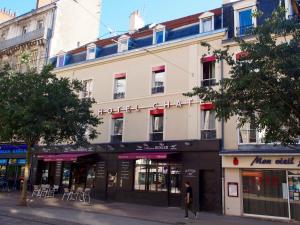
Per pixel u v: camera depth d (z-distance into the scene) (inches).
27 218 514.3
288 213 616.1
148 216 593.0
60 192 960.9
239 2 754.2
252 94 396.5
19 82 661.3
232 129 699.4
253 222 578.9
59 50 1161.4
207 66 779.4
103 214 600.4
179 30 856.9
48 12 1200.8
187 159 742.5
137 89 869.2
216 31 756.6
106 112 913.5
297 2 568.7
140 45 909.2
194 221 556.4
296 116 389.1
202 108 749.3
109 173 871.1
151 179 799.7
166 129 791.7
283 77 385.1
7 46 1242.6
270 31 409.7
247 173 673.0
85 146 761.0
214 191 695.7
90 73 981.8
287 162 617.6
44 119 648.4
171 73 817.5
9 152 1123.3
